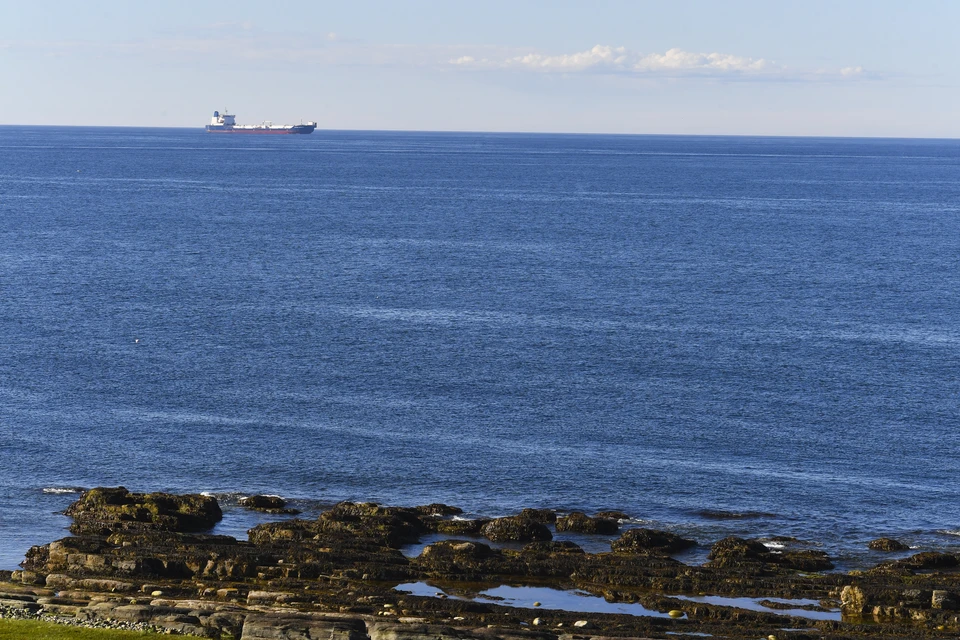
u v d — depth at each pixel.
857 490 138.00
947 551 116.12
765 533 122.44
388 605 92.44
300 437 155.25
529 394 180.25
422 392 180.62
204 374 189.25
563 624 89.12
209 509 121.50
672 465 146.25
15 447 147.62
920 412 173.12
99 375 186.75
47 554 105.12
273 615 81.69
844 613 95.12
